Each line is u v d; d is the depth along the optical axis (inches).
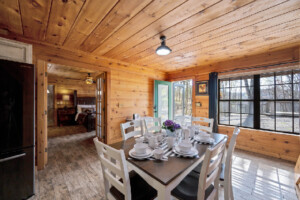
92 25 68.7
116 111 133.2
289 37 81.0
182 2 51.6
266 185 71.3
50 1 51.3
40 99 88.2
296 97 100.3
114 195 43.2
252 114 120.4
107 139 126.0
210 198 42.4
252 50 102.6
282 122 106.0
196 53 109.2
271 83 111.1
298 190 63.8
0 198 56.3
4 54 66.8
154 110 161.2
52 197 63.4
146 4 52.7
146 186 46.6
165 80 185.6
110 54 113.8
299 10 55.9
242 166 90.9
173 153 50.2
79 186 71.4
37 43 87.7
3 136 57.1
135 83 149.6
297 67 94.1
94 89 290.7
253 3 51.9
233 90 131.5
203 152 51.7
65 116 248.8
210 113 135.8
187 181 49.3
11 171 58.9
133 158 45.6
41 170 87.0
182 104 217.9
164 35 78.6
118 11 57.2
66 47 98.6
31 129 65.0
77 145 135.8
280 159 101.0
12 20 64.7
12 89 59.4
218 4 52.5
